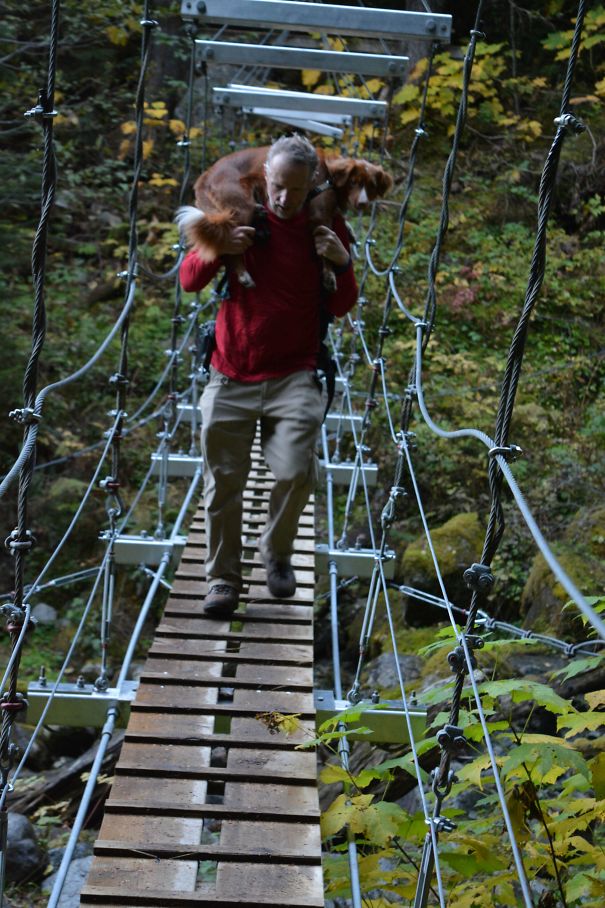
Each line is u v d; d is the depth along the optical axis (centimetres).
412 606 641
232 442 344
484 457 751
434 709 451
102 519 821
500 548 657
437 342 902
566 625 531
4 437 849
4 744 190
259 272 332
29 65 1073
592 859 212
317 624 710
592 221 1058
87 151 1172
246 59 458
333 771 240
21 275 1005
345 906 361
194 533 427
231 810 247
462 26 1213
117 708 316
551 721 441
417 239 1015
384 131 698
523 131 1148
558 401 847
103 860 231
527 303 158
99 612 758
